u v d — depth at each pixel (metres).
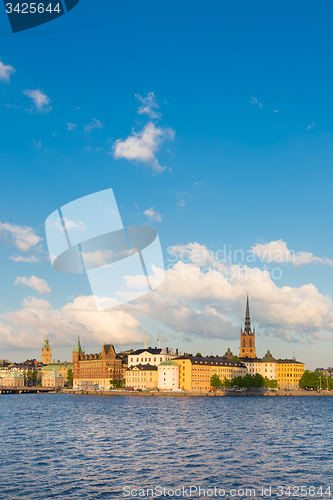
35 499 57.19
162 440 99.38
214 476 68.06
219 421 139.50
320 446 93.19
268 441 99.00
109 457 80.25
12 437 103.69
